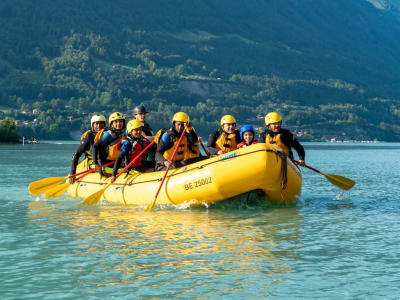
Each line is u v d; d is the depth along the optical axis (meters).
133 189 12.52
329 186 17.52
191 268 6.90
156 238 8.61
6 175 22.45
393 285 6.28
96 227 9.59
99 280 6.45
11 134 105.75
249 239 8.55
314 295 5.97
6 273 6.73
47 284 6.32
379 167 31.28
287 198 12.05
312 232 9.15
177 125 12.05
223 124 12.42
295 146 12.62
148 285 6.27
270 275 6.63
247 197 11.66
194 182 11.39
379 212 11.46
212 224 9.87
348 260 7.30
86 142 13.03
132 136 12.91
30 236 8.81
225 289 6.13
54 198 14.02
